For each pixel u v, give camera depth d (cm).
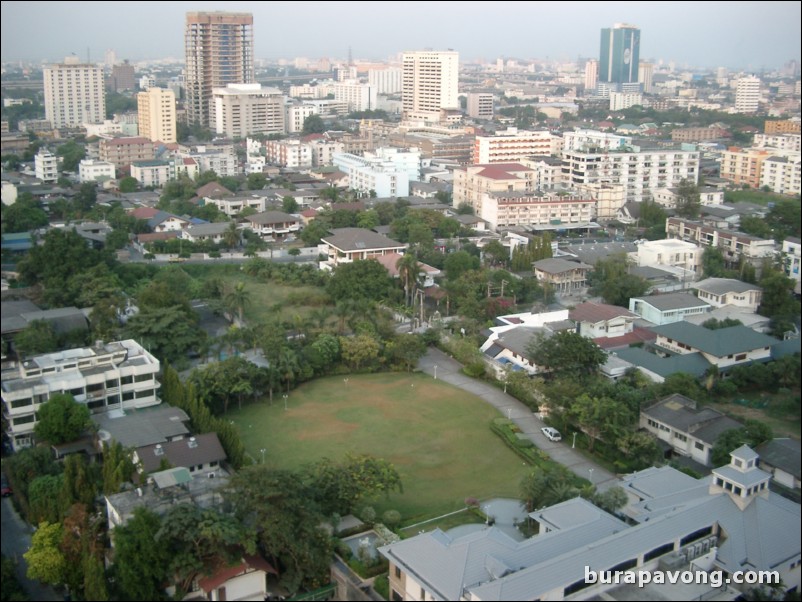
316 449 12269
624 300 18438
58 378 12494
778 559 8419
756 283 18962
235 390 13400
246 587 8519
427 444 12469
